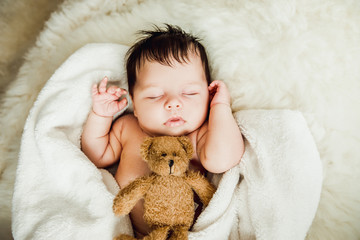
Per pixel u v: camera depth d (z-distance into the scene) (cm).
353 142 98
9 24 154
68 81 115
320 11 107
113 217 93
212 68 117
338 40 104
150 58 107
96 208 94
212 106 103
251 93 109
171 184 81
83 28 134
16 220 97
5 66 151
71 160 102
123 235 87
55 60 131
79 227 91
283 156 93
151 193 82
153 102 103
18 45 154
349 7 106
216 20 117
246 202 98
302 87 103
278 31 109
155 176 84
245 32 113
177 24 124
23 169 105
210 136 99
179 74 104
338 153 98
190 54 108
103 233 91
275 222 90
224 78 113
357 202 96
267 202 93
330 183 98
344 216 95
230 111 103
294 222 89
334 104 101
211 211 92
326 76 102
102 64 120
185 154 81
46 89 113
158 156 78
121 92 112
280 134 95
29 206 99
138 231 104
